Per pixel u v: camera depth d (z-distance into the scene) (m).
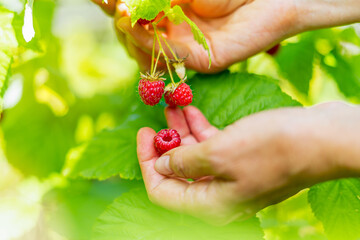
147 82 0.57
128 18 0.58
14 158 0.71
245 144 0.49
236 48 0.61
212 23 0.62
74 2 0.85
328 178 0.50
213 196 0.51
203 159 0.50
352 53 0.70
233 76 0.63
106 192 0.68
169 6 0.54
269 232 0.66
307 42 0.69
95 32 1.00
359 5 0.61
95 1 0.61
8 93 0.68
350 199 0.58
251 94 0.62
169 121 0.60
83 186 0.69
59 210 0.67
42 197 0.69
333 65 0.71
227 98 0.62
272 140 0.49
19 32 0.55
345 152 0.48
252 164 0.49
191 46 0.61
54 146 0.72
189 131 0.60
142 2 0.53
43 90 0.71
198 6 0.61
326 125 0.48
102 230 0.56
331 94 0.76
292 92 0.72
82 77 0.80
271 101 0.61
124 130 0.63
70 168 0.61
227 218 0.53
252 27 0.61
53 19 0.66
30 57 0.67
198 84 0.63
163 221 0.56
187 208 0.52
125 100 0.74
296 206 0.67
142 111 0.64
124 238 0.56
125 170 0.60
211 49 0.61
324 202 0.58
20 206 0.68
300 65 0.69
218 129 0.61
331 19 0.61
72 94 0.73
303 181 0.50
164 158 0.53
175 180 0.54
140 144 0.56
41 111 0.71
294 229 0.66
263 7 0.61
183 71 0.58
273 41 0.62
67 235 0.65
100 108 0.74
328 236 0.57
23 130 0.71
